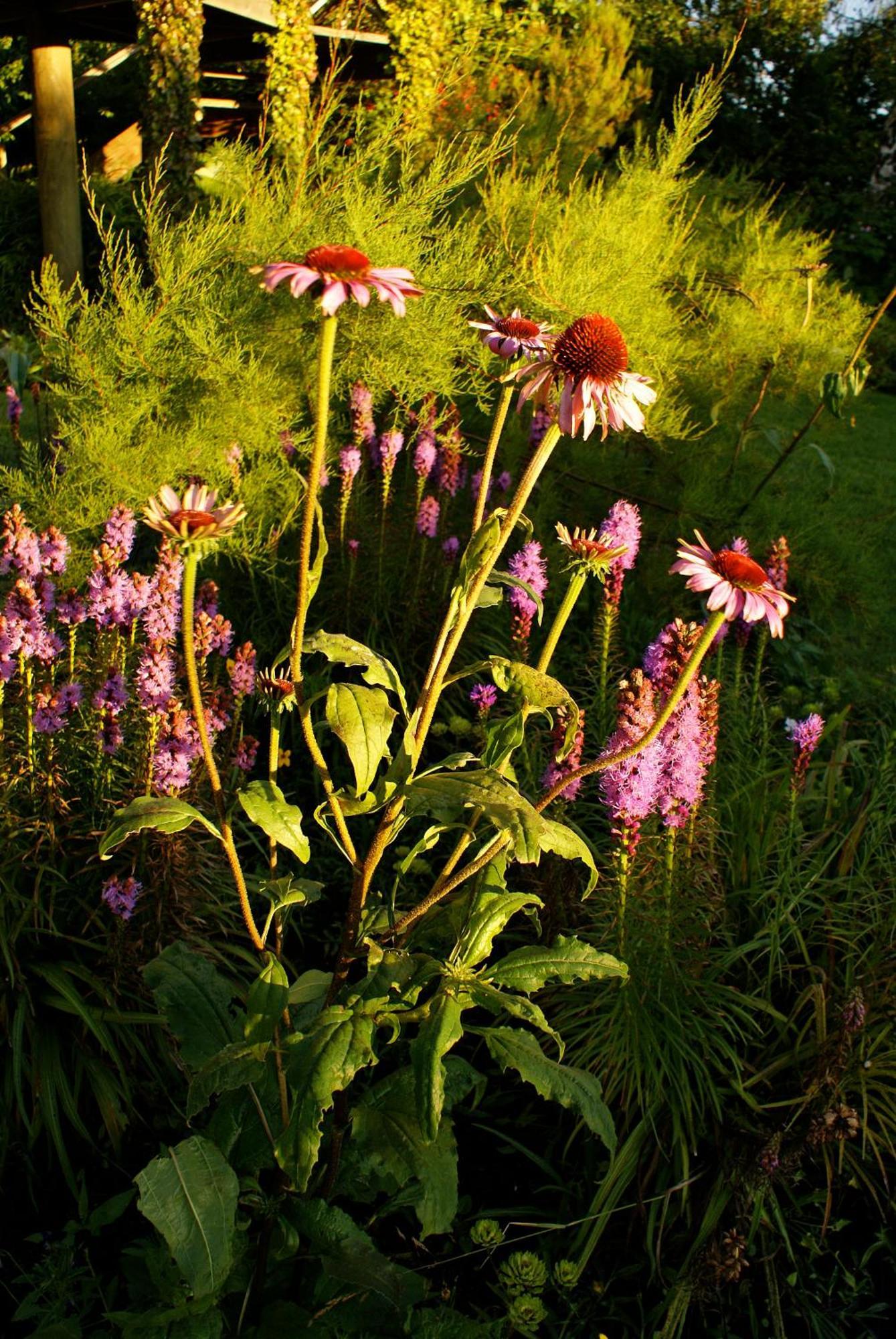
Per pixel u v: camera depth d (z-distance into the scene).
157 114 6.78
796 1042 3.15
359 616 4.82
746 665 5.29
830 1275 2.79
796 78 14.51
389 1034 3.00
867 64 14.59
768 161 14.24
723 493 5.91
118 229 10.12
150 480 4.34
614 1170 2.74
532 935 3.35
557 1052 3.03
